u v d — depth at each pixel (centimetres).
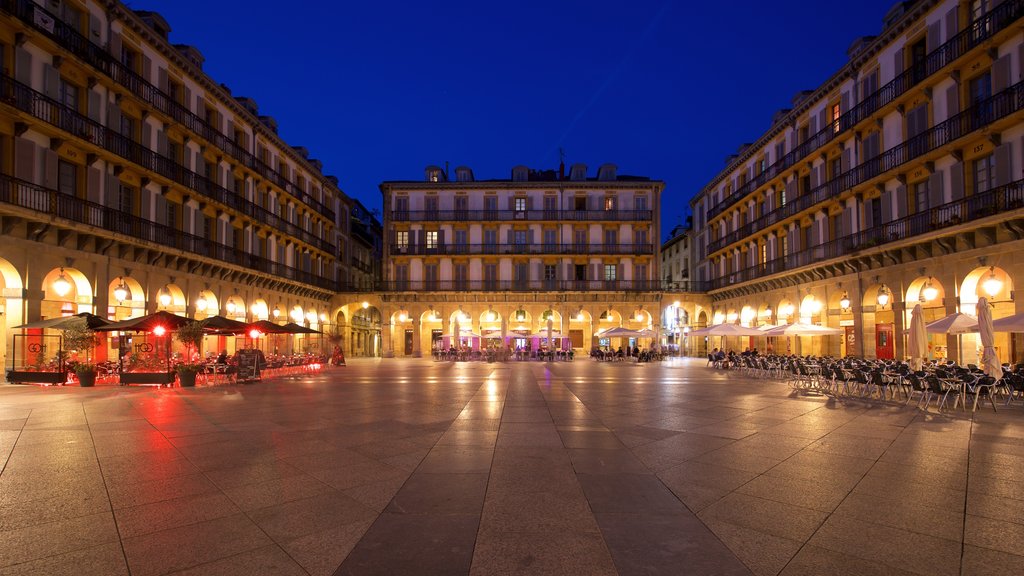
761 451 875
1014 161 1955
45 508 595
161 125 2795
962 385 1307
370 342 6281
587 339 5225
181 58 2927
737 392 1778
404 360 4500
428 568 453
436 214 5278
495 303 5138
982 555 482
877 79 2756
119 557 473
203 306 3108
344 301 5069
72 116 2202
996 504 614
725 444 928
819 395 1681
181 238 2895
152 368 1994
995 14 2002
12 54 1972
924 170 2405
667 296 5066
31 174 2030
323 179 4922
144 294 2634
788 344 3547
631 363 3931
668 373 2795
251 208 3634
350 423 1134
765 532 534
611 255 5212
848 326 3017
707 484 691
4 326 2070
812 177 3347
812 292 3316
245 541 508
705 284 5138
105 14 2425
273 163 4044
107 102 2428
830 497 640
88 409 1342
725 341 4581
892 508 602
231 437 980
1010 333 2100
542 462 799
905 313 2514
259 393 1734
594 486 681
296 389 1875
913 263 2456
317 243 4725
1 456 831
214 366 2109
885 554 483
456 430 1052
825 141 3167
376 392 1769
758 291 4041
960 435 1005
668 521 562
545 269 5250
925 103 2414
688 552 487
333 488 670
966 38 2150
